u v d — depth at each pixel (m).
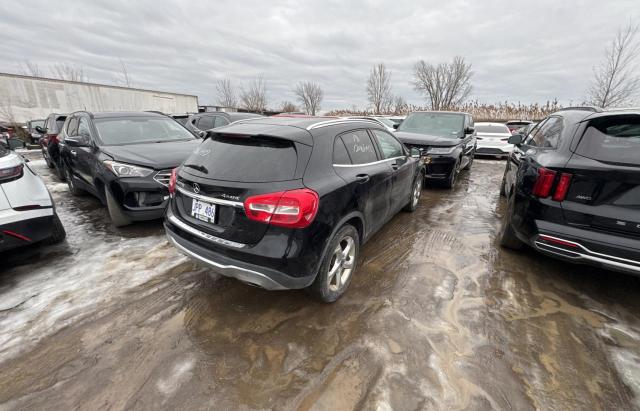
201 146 2.61
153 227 4.10
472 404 1.69
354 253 2.69
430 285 2.80
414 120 7.53
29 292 2.63
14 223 2.76
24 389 1.77
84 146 4.39
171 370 1.91
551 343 2.13
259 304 2.53
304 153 2.19
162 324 2.29
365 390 1.78
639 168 2.20
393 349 2.07
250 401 1.72
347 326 2.29
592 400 1.73
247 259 2.03
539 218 2.62
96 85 19.45
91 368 1.91
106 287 2.73
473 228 4.18
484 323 2.31
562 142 2.65
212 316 2.38
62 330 2.21
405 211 4.80
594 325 2.30
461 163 6.78
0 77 16.25
